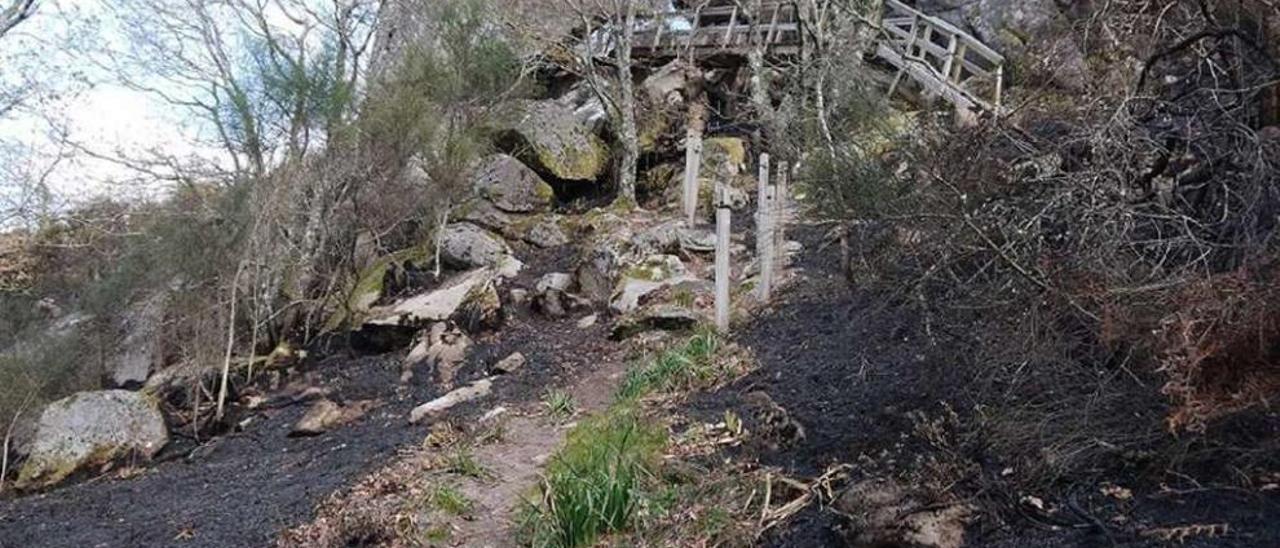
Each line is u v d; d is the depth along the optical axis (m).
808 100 9.17
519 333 9.20
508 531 4.86
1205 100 4.30
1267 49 4.15
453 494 5.25
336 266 10.31
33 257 11.80
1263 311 3.09
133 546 5.61
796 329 6.81
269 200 9.42
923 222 4.34
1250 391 3.15
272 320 9.87
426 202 10.86
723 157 12.17
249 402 8.95
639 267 9.71
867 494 3.70
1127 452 3.71
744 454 4.83
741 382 6.19
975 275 4.19
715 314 7.68
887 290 4.95
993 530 3.49
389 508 5.25
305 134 9.80
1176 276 3.57
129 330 9.77
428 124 10.18
